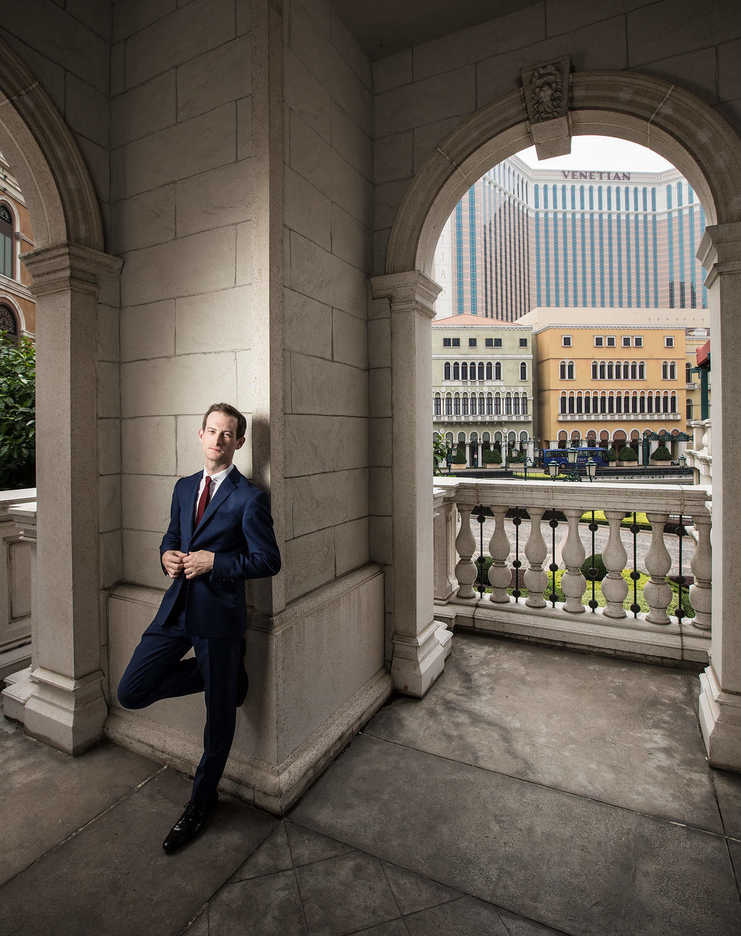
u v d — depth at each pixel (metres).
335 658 2.78
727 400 2.58
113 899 1.80
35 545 2.88
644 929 1.71
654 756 2.65
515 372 65.81
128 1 2.81
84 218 2.68
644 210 113.69
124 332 2.84
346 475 3.07
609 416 66.69
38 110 2.47
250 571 1.98
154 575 2.76
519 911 1.77
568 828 2.15
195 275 2.57
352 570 3.13
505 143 3.16
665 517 3.80
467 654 3.88
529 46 3.03
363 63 3.33
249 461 2.40
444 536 4.38
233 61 2.47
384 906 1.78
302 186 2.65
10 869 1.92
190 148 2.59
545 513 4.21
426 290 3.36
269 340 2.34
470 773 2.51
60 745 2.67
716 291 2.70
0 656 3.58
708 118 2.62
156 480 2.73
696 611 3.73
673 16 2.75
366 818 2.21
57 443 2.69
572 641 3.93
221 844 2.05
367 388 3.35
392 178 3.36
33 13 2.47
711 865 1.96
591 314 68.31
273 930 1.69
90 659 2.76
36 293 2.71
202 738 2.53
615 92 2.81
